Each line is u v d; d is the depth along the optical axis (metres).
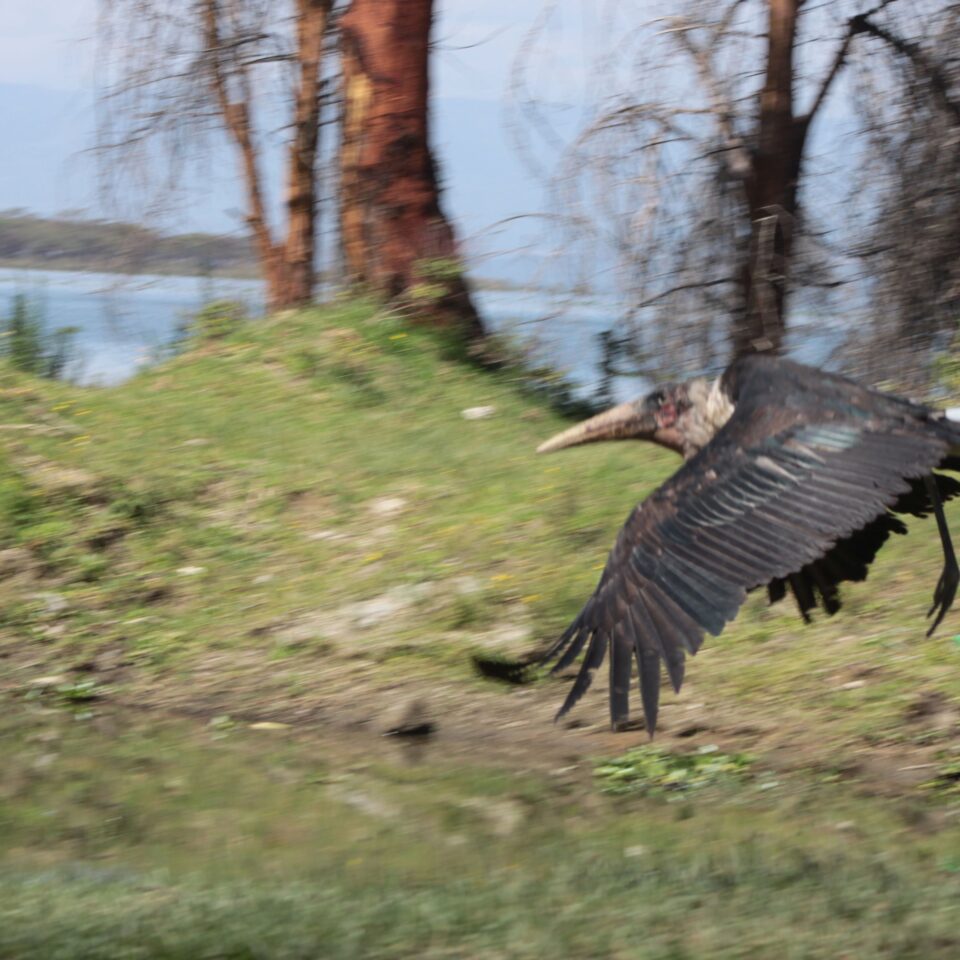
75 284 21.92
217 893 8.23
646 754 11.40
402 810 10.34
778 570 4.85
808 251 21.52
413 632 13.69
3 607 14.30
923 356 21.09
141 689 13.21
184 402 18.34
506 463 16.77
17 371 18.78
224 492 16.08
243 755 11.62
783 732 11.75
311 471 16.53
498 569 14.48
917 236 21.06
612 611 4.80
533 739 11.96
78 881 8.62
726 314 21.17
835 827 9.86
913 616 13.24
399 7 20.84
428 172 21.14
